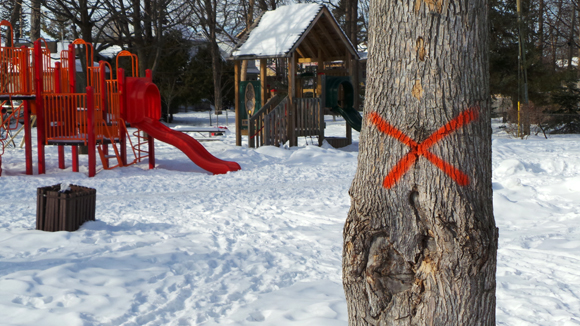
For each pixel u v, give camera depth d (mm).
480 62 2418
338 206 9172
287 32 19297
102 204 9117
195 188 11141
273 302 4414
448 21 2344
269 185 11594
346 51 20875
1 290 4359
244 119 19938
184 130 24344
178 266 5410
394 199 2441
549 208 8555
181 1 34688
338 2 40594
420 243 2420
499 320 4059
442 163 2367
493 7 27297
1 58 12258
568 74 28297
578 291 4707
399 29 2412
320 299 4480
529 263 5617
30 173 12484
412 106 2402
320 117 19500
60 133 13164
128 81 13930
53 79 13875
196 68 41312
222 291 4762
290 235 7051
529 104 25922
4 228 7004
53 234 6445
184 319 4035
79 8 24219
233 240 6746
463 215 2352
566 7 45406
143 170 13586
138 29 29422
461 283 2334
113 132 13883
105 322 3867
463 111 2375
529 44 27734
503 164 12875
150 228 7301
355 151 19844
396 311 2430
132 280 4855
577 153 17234
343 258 2613
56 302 4223
